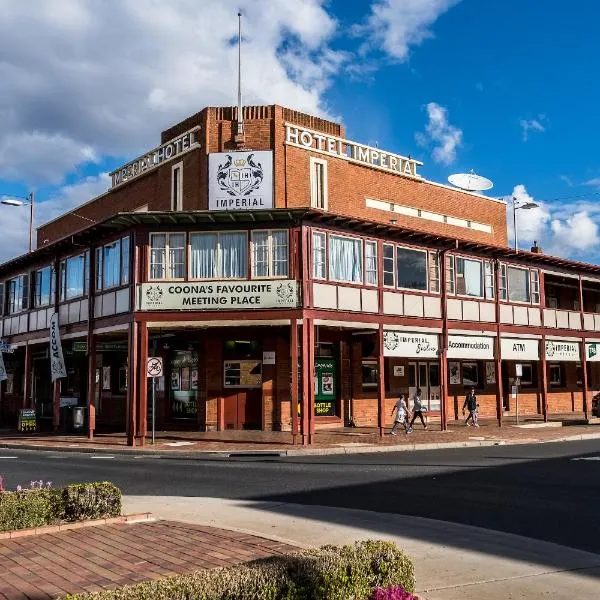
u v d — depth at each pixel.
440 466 16.20
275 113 26.23
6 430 28.97
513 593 6.35
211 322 22.53
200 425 25.41
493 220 34.84
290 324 22.45
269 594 4.65
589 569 7.09
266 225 22.98
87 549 7.62
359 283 24.12
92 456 19.66
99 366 31.03
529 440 22.83
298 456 19.39
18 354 35.34
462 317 27.45
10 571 6.73
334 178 27.45
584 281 35.38
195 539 8.14
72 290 26.94
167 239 23.09
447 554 7.74
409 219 30.53
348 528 9.09
